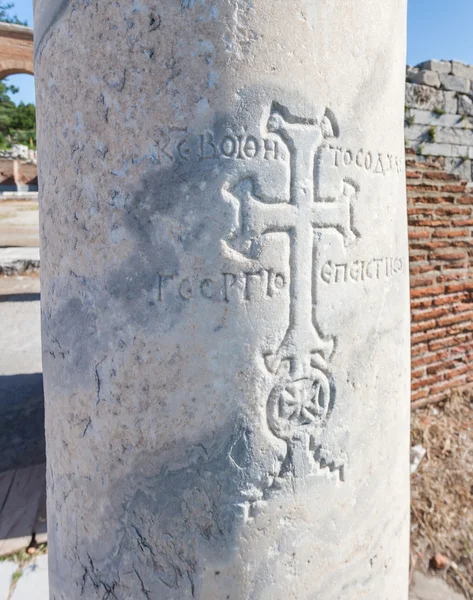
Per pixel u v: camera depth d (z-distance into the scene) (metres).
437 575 2.09
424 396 3.57
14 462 2.67
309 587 1.14
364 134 1.11
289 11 0.97
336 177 1.07
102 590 1.15
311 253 1.06
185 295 1.00
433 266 3.47
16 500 2.29
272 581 1.09
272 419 1.05
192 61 0.96
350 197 1.11
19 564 1.93
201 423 1.03
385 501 1.29
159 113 0.98
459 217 3.54
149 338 1.03
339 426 1.14
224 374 1.01
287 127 1.00
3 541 2.03
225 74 0.96
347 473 1.17
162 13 0.96
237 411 1.02
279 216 1.02
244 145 0.98
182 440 1.03
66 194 1.11
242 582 1.07
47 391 1.28
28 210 12.77
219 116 0.97
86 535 1.17
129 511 1.09
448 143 3.41
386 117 1.17
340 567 1.19
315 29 1.00
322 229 1.07
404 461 1.38
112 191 1.03
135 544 1.09
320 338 1.09
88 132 1.05
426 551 2.21
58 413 1.22
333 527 1.16
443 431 3.25
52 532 1.31
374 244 1.17
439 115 3.36
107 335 1.07
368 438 1.21
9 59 11.38
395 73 1.20
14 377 3.89
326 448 1.12
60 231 1.14
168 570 1.08
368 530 1.25
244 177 0.99
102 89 1.02
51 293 1.21
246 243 1.00
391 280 1.25
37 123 1.26
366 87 1.10
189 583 1.07
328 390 1.12
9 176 18.61
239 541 1.05
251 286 1.01
